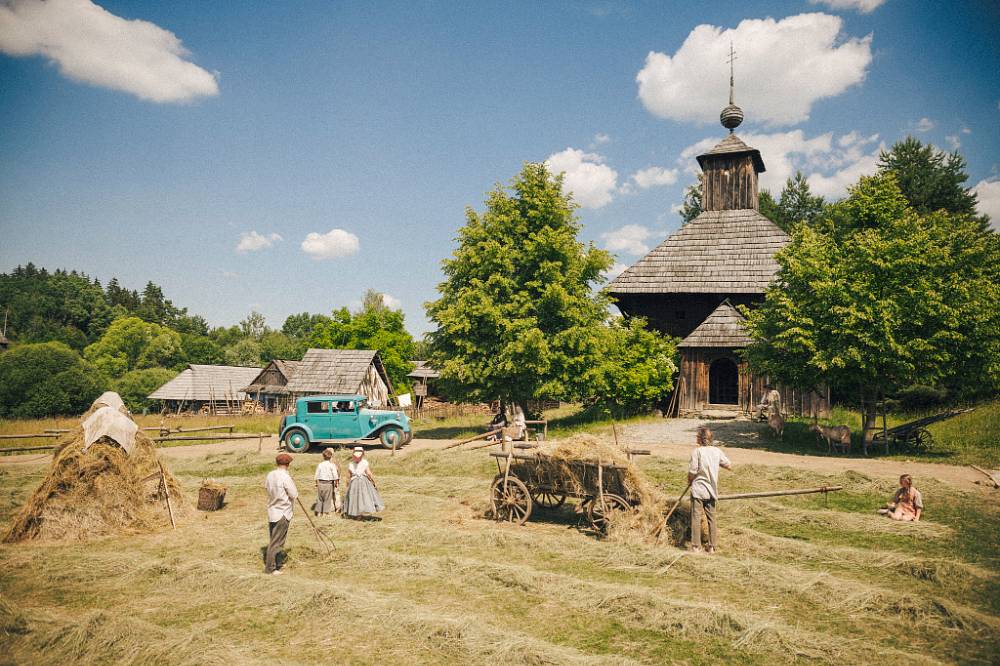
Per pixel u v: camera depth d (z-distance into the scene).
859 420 26.56
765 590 7.31
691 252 33.44
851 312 17.38
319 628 6.39
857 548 9.00
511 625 6.45
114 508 10.73
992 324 17.25
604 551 8.76
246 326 140.00
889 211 20.53
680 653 5.77
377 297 84.50
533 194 25.28
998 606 6.83
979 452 17.88
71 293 128.38
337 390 44.28
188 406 56.59
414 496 12.76
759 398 26.47
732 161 35.72
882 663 5.44
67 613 6.93
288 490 8.21
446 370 23.27
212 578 7.75
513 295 23.81
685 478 13.92
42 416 42.38
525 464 10.51
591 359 24.05
